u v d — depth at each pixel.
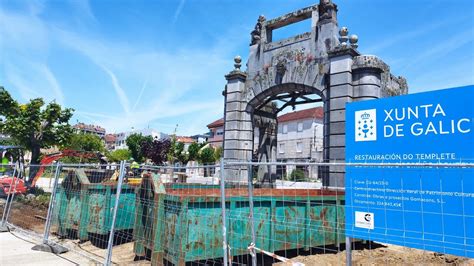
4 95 16.84
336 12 11.97
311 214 7.21
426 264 7.17
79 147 45.09
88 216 8.53
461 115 3.64
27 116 17.11
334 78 11.01
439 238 3.67
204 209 5.98
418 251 8.07
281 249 6.67
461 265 6.95
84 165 7.70
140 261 6.91
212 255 5.92
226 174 13.60
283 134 48.34
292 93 13.74
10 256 7.00
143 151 32.25
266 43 13.64
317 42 11.90
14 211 11.97
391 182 4.12
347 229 4.47
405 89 14.27
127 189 8.80
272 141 15.85
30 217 11.10
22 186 14.11
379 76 10.86
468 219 3.48
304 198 7.21
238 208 6.32
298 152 45.84
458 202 3.57
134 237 7.15
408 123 4.07
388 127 4.25
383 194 4.18
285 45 12.89
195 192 7.92
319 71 11.62
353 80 10.81
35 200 13.05
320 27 11.91
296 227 6.96
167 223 6.26
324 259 7.30
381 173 4.23
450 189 3.64
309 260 7.18
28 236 8.91
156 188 6.58
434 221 3.73
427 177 3.83
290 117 48.12
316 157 42.16
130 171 10.77
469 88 3.61
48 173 16.97
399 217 4.00
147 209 6.92
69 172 9.51
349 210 4.49
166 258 6.12
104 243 8.38
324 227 7.30
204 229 5.91
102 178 11.86
